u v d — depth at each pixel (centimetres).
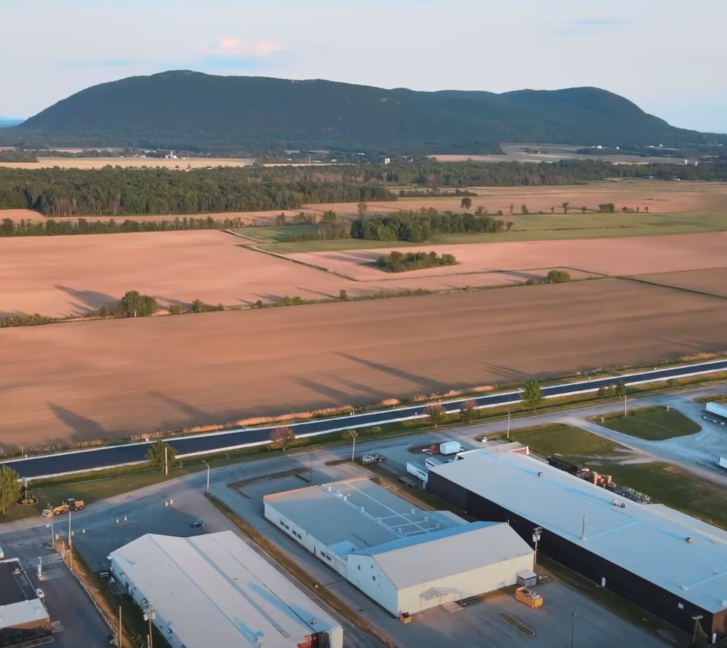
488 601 6128
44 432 9162
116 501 7569
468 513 7575
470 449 8969
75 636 5456
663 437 9488
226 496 7744
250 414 9862
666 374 11812
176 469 8319
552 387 11094
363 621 5800
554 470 8050
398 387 10969
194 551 6369
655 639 5694
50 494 7694
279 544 6881
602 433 9569
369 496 7556
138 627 5625
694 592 5859
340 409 10044
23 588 5800
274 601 5747
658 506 7431
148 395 10438
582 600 6178
